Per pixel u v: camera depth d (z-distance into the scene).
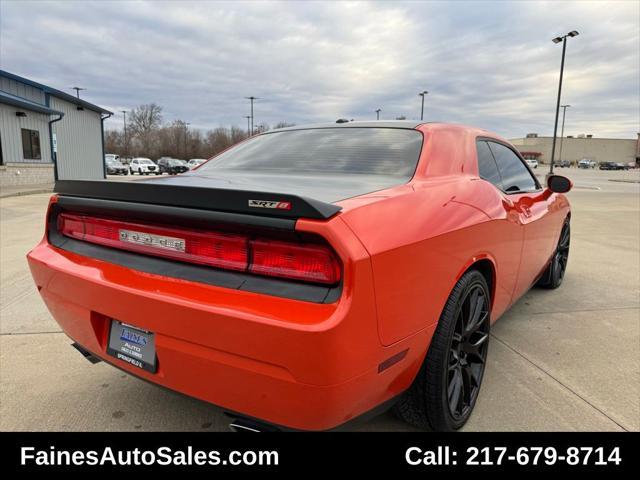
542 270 3.90
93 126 27.88
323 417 1.52
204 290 1.63
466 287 2.12
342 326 1.42
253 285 1.58
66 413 2.39
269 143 2.87
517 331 3.51
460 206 2.14
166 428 2.28
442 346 1.97
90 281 1.89
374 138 2.56
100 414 2.38
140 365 1.86
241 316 1.50
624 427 2.29
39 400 2.50
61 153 24.20
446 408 2.09
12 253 6.09
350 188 1.93
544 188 3.89
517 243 2.81
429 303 1.84
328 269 1.49
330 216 1.49
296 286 1.53
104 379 2.74
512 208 2.74
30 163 20.84
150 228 1.84
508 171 3.14
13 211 11.17
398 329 1.67
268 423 1.62
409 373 1.85
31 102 21.19
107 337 2.01
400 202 1.82
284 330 1.43
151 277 1.78
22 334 3.37
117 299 1.80
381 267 1.55
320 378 1.44
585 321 3.73
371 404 1.72
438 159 2.37
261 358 1.50
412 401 2.07
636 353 3.14
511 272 2.81
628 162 105.44
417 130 2.55
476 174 2.58
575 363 2.97
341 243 1.46
